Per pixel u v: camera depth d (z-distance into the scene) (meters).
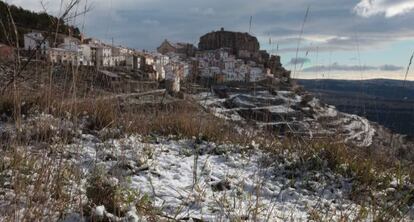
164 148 5.57
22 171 3.27
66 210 2.80
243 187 4.17
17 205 2.63
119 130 5.74
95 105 6.16
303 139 5.63
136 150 5.06
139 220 2.71
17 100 3.68
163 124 6.56
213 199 3.67
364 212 3.32
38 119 4.34
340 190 4.50
